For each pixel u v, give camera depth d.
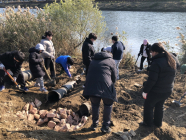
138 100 4.45
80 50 8.61
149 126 3.35
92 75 2.88
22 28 6.84
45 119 3.81
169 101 4.32
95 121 3.15
